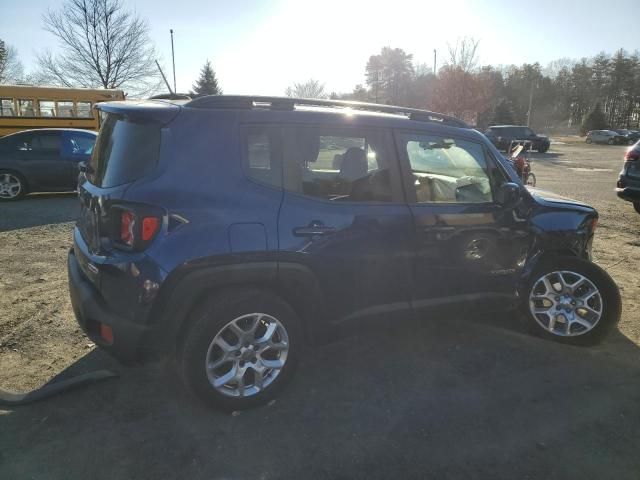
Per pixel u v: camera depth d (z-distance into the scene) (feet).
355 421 9.64
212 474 8.15
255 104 9.87
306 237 9.66
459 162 12.05
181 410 9.83
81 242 10.44
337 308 10.46
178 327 9.04
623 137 144.46
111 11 101.45
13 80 142.51
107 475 8.06
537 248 13.16
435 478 8.20
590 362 12.15
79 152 34.65
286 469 8.31
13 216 28.43
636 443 9.15
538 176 55.93
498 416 9.89
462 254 11.78
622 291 17.13
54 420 9.43
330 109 10.68
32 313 14.33
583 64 290.56
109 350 9.16
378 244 10.56
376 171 10.77
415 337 13.38
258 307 9.50
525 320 13.61
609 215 30.66
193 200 8.87
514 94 254.27
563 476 8.30
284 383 10.14
